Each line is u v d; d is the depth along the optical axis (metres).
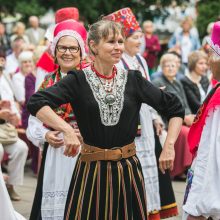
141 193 4.11
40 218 5.06
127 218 4.04
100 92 4.04
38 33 14.95
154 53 14.77
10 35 17.00
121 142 4.06
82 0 19.05
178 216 6.74
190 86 9.09
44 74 5.95
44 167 5.08
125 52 6.07
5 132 7.20
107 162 4.04
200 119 4.29
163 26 21.19
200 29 19.97
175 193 7.89
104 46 4.03
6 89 8.19
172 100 4.13
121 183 4.04
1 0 19.12
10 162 7.23
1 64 8.16
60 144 4.64
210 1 20.19
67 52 5.05
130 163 4.08
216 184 4.08
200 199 4.09
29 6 19.02
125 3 20.30
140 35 6.09
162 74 8.87
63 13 6.14
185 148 8.53
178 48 14.05
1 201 5.09
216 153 4.07
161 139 7.88
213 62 4.27
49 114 3.94
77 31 5.09
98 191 4.03
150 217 5.92
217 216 4.11
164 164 4.07
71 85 4.04
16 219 5.16
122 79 4.11
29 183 8.35
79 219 4.05
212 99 4.12
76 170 4.15
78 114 4.07
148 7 20.81
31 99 3.99
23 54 9.69
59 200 4.98
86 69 4.10
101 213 4.04
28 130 5.13
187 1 21.14
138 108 4.14
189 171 4.39
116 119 4.04
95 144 4.04
